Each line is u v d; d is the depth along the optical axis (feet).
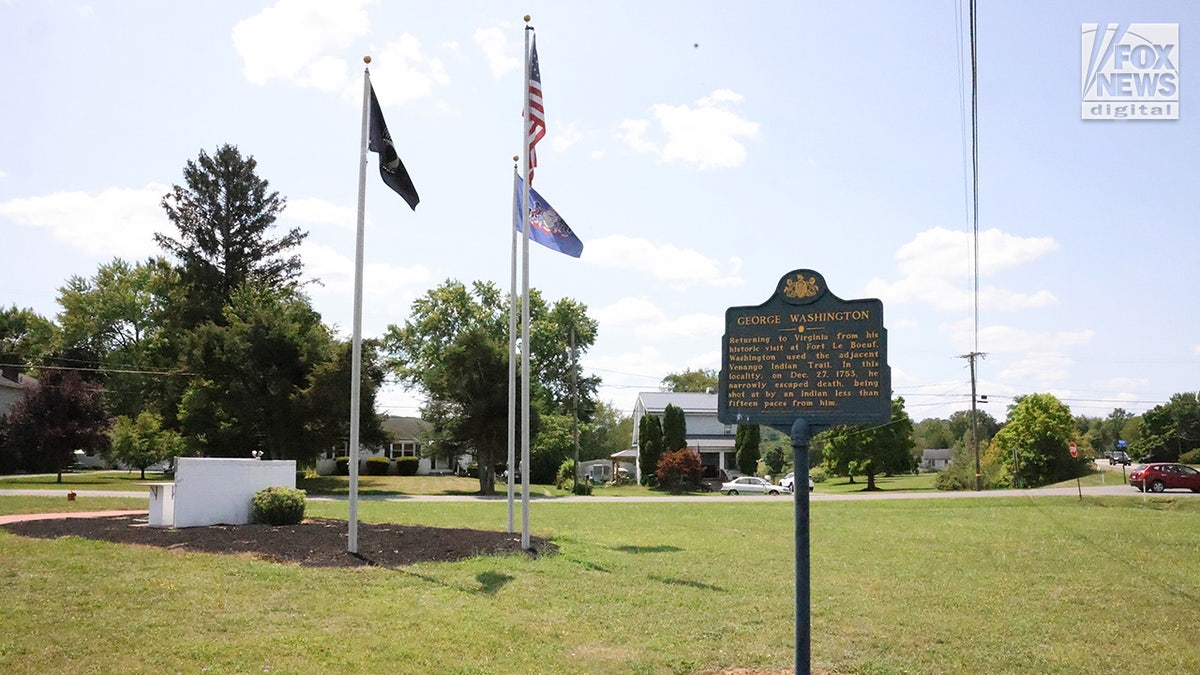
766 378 23.97
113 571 39.81
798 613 22.31
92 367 214.07
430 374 168.96
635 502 121.49
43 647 26.71
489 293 201.98
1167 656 28.99
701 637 30.96
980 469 192.24
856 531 73.15
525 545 51.49
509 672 26.22
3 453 176.45
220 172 186.19
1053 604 38.11
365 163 49.32
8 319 246.68
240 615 31.89
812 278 23.86
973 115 42.91
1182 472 134.21
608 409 331.16
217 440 144.36
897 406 199.21
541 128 55.77
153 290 214.48
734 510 101.50
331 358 145.89
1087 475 190.08
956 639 31.32
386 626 31.07
